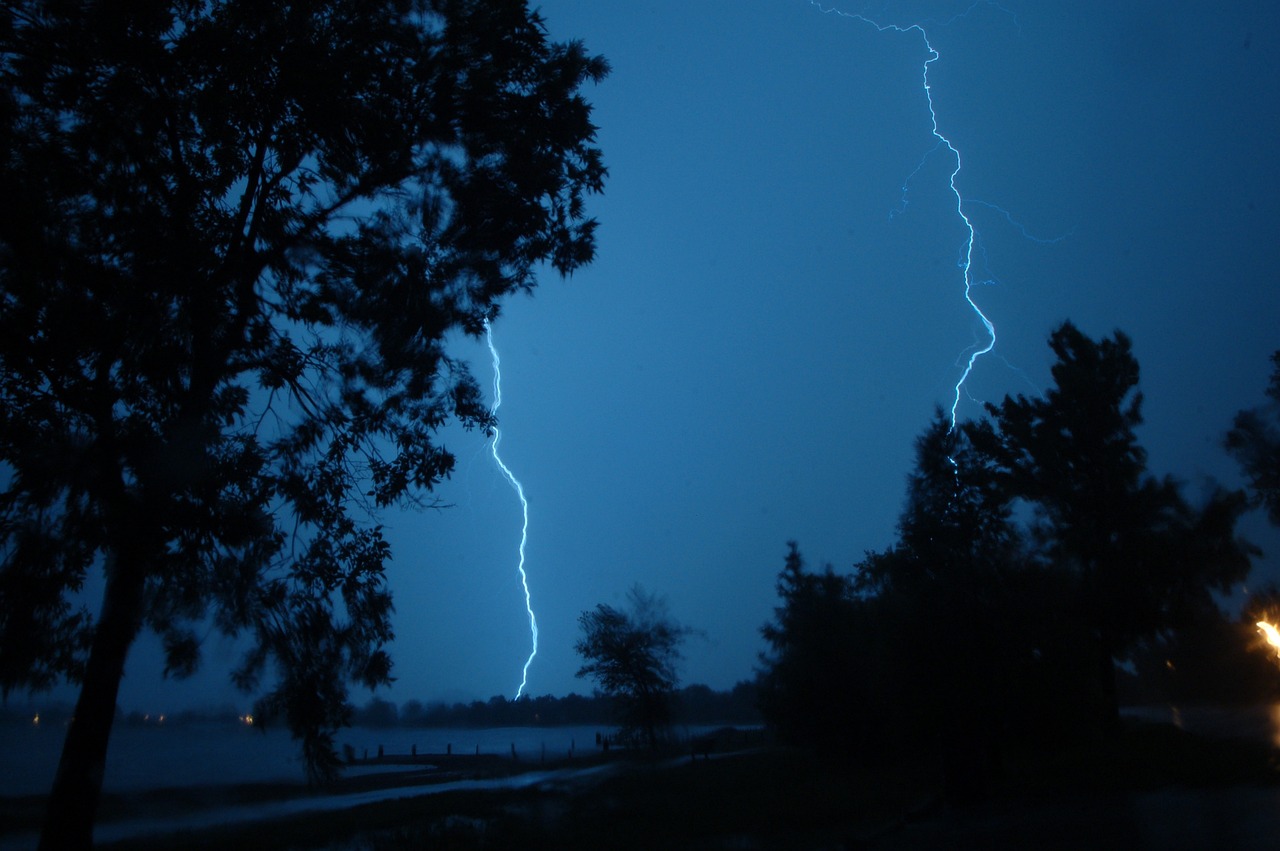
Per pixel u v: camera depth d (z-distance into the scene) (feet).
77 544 35.06
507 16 44.93
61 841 33.45
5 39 34.06
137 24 35.60
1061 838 36.47
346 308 43.50
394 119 42.42
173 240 36.06
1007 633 57.62
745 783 77.71
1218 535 98.17
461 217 45.01
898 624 59.36
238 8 37.01
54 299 33.71
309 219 42.22
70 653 36.76
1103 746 78.02
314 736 39.58
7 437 32.60
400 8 43.57
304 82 37.65
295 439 41.04
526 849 47.34
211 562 37.35
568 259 46.98
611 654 134.92
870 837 43.62
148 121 35.94
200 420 36.14
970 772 54.90
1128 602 95.61
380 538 41.19
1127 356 108.17
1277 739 79.51
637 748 136.77
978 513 61.72
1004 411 109.81
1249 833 33.73
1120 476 101.60
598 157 48.19
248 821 68.33
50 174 33.91
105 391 34.40
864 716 91.15
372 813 69.15
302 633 39.68
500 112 45.57
